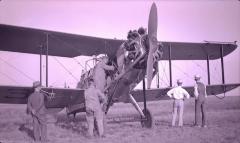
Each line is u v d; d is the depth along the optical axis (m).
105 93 7.23
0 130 7.67
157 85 9.01
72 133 6.76
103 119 6.38
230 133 5.75
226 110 11.02
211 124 7.45
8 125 8.89
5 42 7.89
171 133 6.09
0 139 6.14
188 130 6.45
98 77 7.04
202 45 9.34
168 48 9.48
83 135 6.37
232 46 9.67
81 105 8.73
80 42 8.10
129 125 8.30
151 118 7.32
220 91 10.67
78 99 8.41
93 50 8.88
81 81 8.54
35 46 8.29
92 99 6.01
